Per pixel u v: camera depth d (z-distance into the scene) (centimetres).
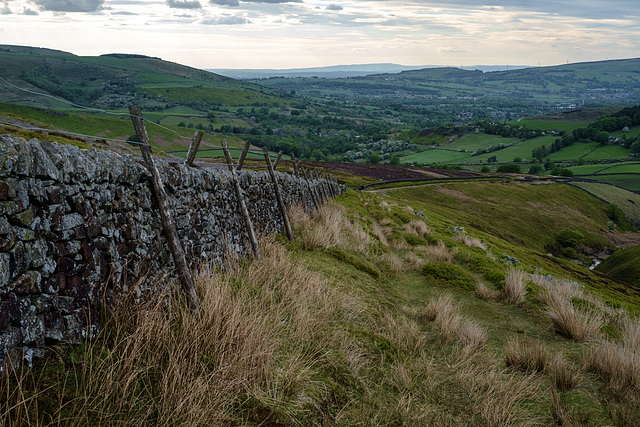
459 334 803
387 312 872
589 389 646
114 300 450
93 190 438
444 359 716
